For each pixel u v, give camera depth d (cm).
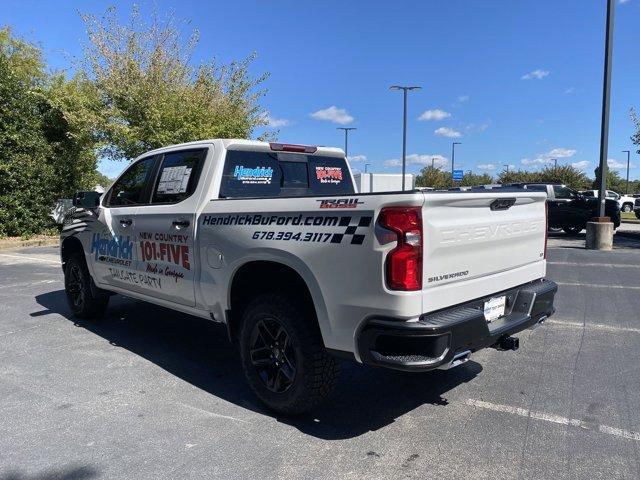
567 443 339
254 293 414
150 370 481
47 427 366
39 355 521
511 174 6119
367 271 315
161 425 369
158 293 497
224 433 357
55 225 1639
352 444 341
